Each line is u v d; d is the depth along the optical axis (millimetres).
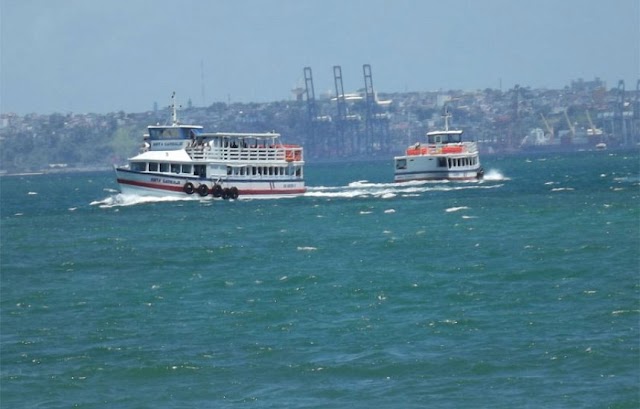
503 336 169750
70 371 161875
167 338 180375
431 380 149625
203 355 167375
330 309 197875
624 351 157500
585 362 153750
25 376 160000
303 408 141250
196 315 198375
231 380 154250
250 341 175000
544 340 165875
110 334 185500
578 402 138375
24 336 186500
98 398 149500
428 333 174375
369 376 152875
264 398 145875
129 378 157625
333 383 150500
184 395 149000
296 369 157375
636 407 136000
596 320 177625
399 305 198375
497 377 149250
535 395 141500
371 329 179125
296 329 182250
